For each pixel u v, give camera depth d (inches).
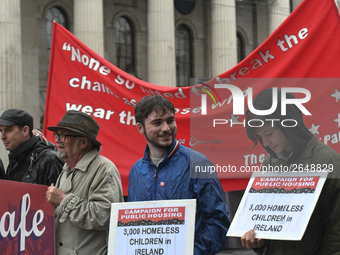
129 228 191.6
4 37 1316.4
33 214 215.9
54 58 294.5
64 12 1651.1
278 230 172.1
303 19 229.6
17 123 273.3
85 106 292.4
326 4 226.8
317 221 179.5
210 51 1921.8
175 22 1867.6
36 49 1578.5
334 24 228.1
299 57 231.1
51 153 273.9
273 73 235.8
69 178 225.9
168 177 203.8
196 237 197.6
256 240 177.0
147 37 1707.7
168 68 1549.0
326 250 178.1
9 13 1321.4
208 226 196.7
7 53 1314.0
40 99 1581.0
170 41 1558.8
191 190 201.0
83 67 292.5
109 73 290.0
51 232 220.5
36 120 1562.5
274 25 1802.4
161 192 203.3
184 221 185.9
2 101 1307.8
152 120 204.7
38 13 1599.4
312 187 173.3
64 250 221.6
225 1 1643.7
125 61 1768.0
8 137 274.5
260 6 1985.7
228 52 1633.9
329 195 176.4
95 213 214.2
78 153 227.5
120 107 290.0
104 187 219.6
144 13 1798.7
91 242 220.7
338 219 175.5
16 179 275.9
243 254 541.0
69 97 292.8
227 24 1638.8
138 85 287.1
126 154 289.4
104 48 1717.5
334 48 228.4
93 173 223.0
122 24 1770.4
